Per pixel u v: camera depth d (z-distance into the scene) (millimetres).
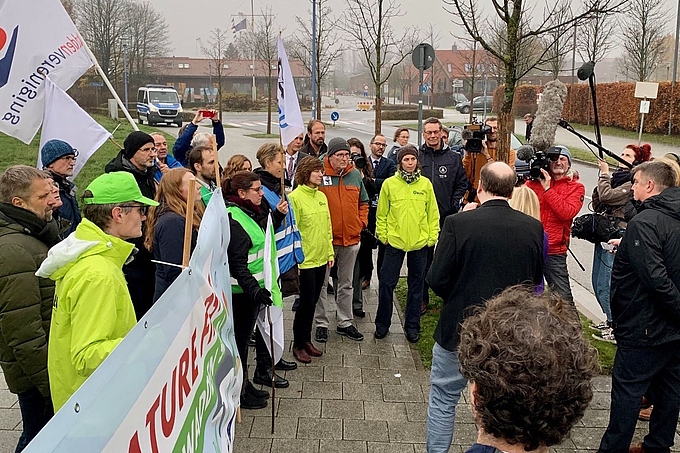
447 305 3537
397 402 4445
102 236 2602
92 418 1161
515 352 1415
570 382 1398
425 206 5504
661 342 3410
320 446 3854
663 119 27047
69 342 2492
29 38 5066
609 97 30797
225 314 2748
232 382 2793
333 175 5516
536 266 3541
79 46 5297
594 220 5352
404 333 5789
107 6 42062
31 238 3133
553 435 1411
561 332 1471
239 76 68438
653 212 3414
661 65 41531
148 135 5035
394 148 8156
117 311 2539
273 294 4094
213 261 2477
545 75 50875
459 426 4129
